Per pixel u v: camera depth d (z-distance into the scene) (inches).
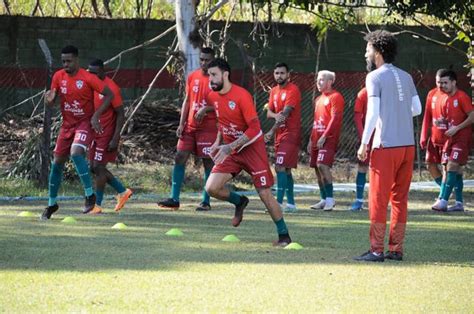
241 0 1635.1
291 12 2112.5
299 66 1882.4
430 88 1915.6
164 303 573.9
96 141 1098.7
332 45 1889.8
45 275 655.8
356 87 1860.2
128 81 1836.9
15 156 1625.2
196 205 1206.3
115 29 1836.9
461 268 725.9
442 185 1198.9
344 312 561.9
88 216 1050.1
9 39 1807.3
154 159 1700.3
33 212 1092.5
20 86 1808.6
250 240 868.0
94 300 578.6
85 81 1012.5
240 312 553.9
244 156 828.0
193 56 1525.6
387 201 746.8
